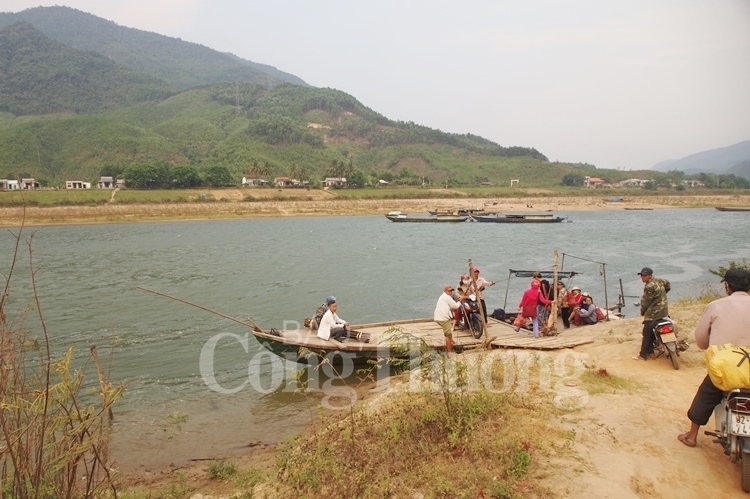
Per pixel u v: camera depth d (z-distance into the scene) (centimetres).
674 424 637
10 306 2267
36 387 511
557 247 4825
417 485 519
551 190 14950
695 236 5928
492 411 674
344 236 6125
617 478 511
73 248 4750
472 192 13462
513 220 8506
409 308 2245
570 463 542
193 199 10219
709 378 555
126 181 11381
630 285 2806
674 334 905
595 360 998
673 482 516
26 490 430
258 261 3853
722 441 540
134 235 6188
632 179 19400
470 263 1301
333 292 2616
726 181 17850
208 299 2433
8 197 8125
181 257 4094
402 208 11594
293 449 704
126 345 1625
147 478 775
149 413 1054
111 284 2856
